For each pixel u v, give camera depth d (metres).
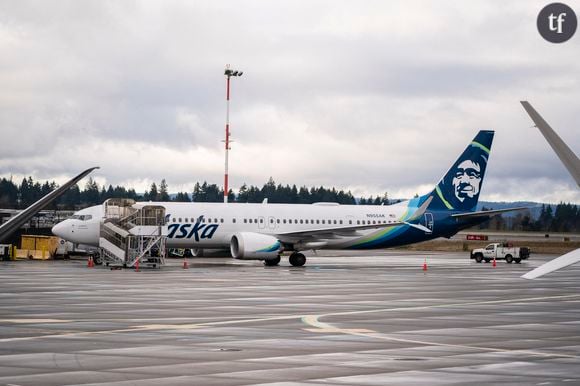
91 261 96.12
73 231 99.62
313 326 38.72
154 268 93.31
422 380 24.73
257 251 100.06
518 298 57.47
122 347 31.20
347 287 66.31
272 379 24.78
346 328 38.06
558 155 25.08
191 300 51.94
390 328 38.25
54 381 24.11
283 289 62.78
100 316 41.97
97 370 26.09
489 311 47.44
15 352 29.73
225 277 77.06
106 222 98.62
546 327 39.31
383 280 76.94
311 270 94.88
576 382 24.52
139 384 23.83
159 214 97.75
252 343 32.66
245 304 49.66
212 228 103.81
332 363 27.84
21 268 90.94
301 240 106.50
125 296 54.38
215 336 34.69
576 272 106.06
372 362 28.12
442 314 45.28
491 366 27.42
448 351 30.89
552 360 28.84
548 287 70.69
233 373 25.78
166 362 27.81
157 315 42.78
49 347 31.03
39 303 48.84
